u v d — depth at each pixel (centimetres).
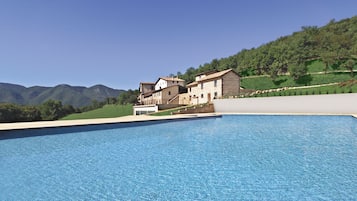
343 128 1709
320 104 2609
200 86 4406
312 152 1025
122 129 1866
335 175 725
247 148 1142
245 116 2772
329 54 6172
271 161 895
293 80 6078
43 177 757
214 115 2794
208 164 874
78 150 1145
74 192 637
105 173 792
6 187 674
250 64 7950
